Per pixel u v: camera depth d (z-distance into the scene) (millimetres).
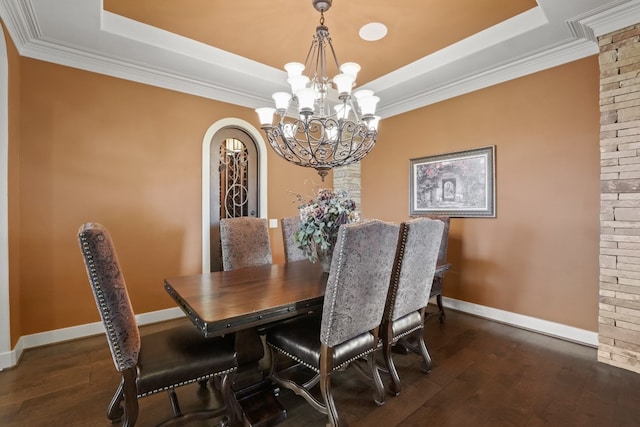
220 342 1692
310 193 4547
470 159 3518
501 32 2670
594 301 2684
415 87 3664
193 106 3529
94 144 2949
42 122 2705
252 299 1746
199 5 2348
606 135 2332
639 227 2184
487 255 3393
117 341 1358
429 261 2164
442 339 2846
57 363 2404
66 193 2820
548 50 2826
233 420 1649
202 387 2080
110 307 1331
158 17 2504
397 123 4312
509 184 3217
